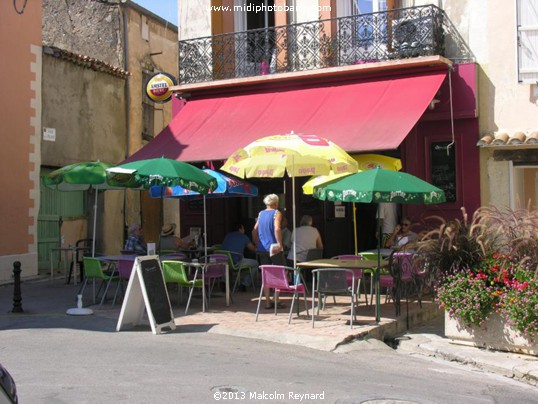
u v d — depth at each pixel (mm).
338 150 10320
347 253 14438
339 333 8781
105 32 20266
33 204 16031
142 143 20953
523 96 12180
